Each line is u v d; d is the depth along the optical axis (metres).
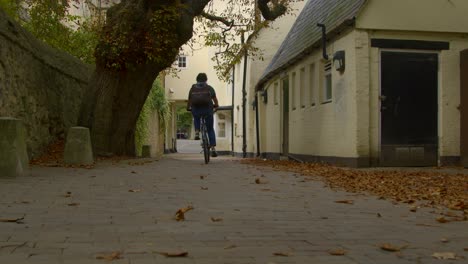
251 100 28.30
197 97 13.69
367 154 12.91
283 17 27.42
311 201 7.10
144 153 20.02
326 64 15.38
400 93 13.14
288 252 4.25
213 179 9.58
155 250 4.20
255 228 5.21
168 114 35.88
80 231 4.85
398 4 12.94
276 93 23.31
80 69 18.19
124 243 4.43
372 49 13.02
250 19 20.47
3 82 11.10
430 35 13.26
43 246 4.24
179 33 14.59
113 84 14.77
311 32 17.22
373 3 12.85
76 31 21.23
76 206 6.20
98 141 14.74
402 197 7.53
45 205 6.20
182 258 4.00
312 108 16.62
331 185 8.92
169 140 43.00
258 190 8.12
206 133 13.95
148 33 14.04
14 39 11.81
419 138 13.23
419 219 5.86
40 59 13.92
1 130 8.80
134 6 14.02
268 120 25.02
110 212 5.87
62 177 9.10
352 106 13.06
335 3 15.95
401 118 13.13
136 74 14.88
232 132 36.34
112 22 14.23
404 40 13.12
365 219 5.82
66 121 16.11
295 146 19.09
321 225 5.44
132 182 8.74
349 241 4.71
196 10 15.03
